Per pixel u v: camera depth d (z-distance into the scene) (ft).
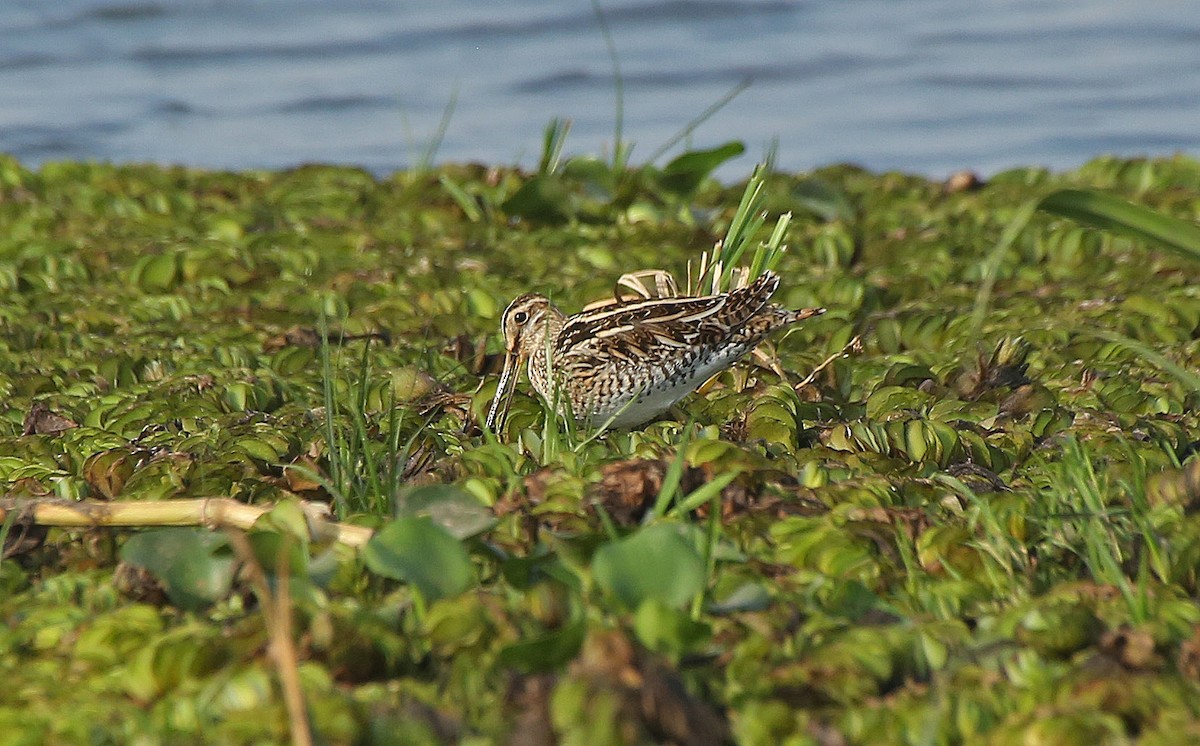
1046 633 25.41
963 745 23.35
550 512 29.81
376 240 59.00
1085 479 31.19
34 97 93.30
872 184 68.54
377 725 22.86
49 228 61.77
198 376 42.29
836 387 41.86
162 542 27.99
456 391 41.39
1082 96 95.66
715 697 24.23
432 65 101.19
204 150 85.10
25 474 34.37
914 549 29.71
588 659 23.20
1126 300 48.73
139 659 24.70
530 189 61.26
